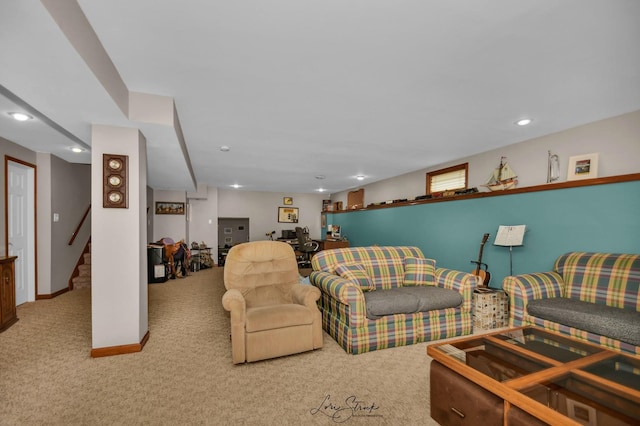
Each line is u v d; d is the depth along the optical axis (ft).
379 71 7.38
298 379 7.34
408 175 20.68
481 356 5.89
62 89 6.54
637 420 4.03
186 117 10.44
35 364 8.08
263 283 10.05
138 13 5.26
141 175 9.47
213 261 28.78
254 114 10.18
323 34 5.90
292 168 19.63
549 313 8.51
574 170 11.19
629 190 9.34
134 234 9.01
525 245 12.21
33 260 14.61
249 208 31.37
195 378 7.37
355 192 27.89
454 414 5.31
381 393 6.76
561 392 4.67
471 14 5.35
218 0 4.94
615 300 8.53
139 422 5.71
